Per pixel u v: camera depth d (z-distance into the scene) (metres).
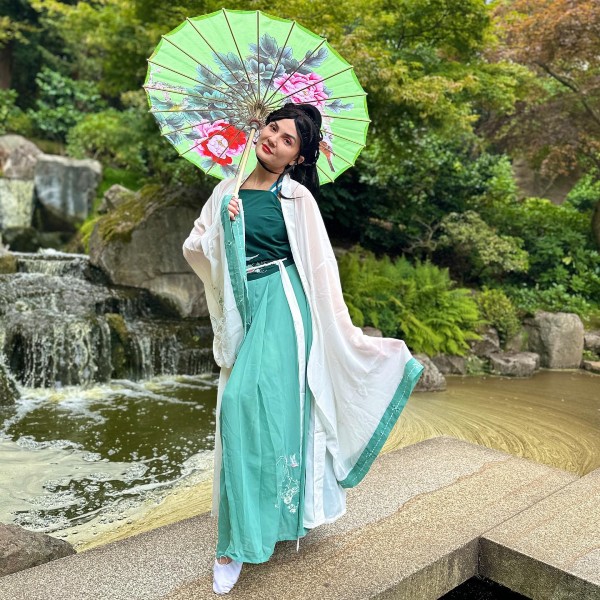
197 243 1.84
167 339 6.95
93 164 12.91
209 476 3.93
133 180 13.36
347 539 2.18
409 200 9.87
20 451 4.32
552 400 6.03
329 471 1.98
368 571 1.96
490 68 8.25
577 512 2.41
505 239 8.85
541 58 9.03
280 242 1.91
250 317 1.86
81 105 15.48
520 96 9.65
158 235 8.08
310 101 2.04
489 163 10.66
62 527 3.21
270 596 1.80
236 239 1.75
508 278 9.44
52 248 12.30
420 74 7.32
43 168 12.52
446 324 7.18
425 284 7.55
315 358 1.89
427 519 2.36
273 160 1.87
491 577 2.18
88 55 15.68
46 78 14.83
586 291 9.23
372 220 10.19
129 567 1.96
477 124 12.26
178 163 8.48
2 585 1.85
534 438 4.80
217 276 1.80
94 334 6.48
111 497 3.59
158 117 2.12
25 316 6.56
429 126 7.54
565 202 12.13
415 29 7.93
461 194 10.16
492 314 7.84
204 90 2.05
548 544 2.16
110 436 4.69
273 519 1.77
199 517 2.33
